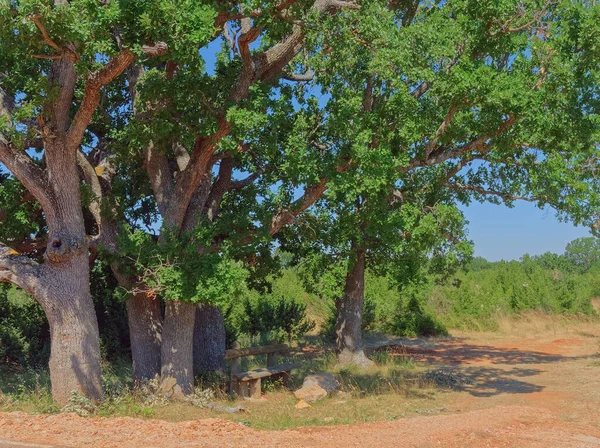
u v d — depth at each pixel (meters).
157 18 9.27
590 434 8.78
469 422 9.23
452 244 16.28
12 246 13.79
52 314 10.73
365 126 12.71
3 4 8.62
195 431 8.05
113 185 14.19
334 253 16.73
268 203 13.08
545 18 13.25
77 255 11.04
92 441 7.01
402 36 11.53
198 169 11.98
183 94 11.50
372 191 13.01
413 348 23.23
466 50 13.02
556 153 14.29
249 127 10.58
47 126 10.73
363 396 13.00
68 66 11.05
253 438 7.82
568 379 15.15
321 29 11.11
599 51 12.26
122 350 19.09
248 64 11.45
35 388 13.02
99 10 9.07
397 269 17.39
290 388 14.39
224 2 10.66
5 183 13.39
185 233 11.80
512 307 34.66
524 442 7.87
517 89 11.94
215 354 14.41
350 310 18.09
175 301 12.28
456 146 14.91
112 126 14.95
